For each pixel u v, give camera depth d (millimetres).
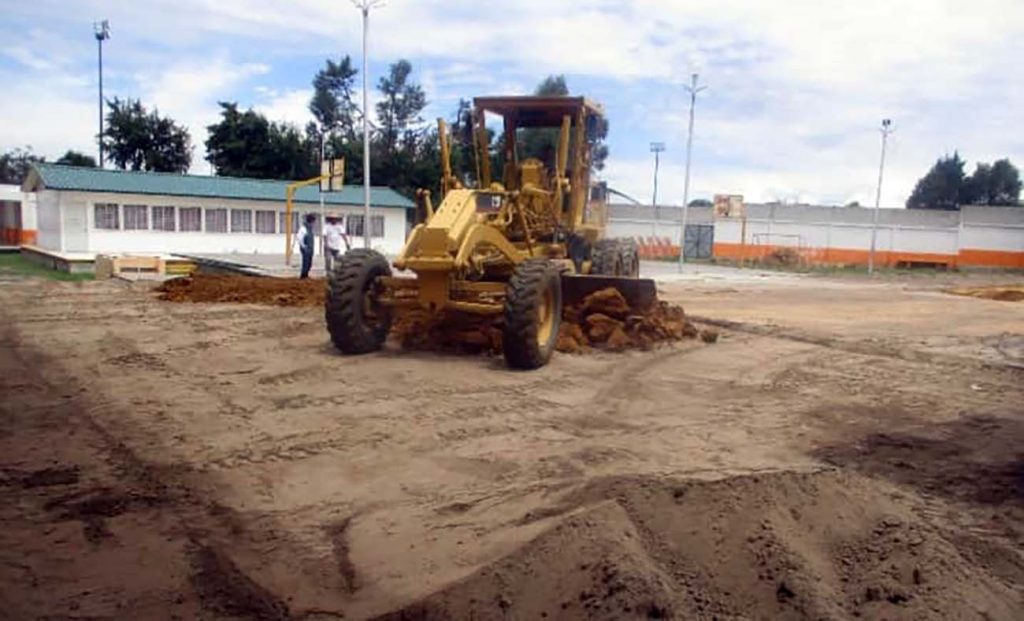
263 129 51969
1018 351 12195
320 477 5730
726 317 16281
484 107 11742
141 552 4484
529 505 5164
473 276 10578
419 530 4805
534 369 9625
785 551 3914
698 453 6480
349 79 65438
